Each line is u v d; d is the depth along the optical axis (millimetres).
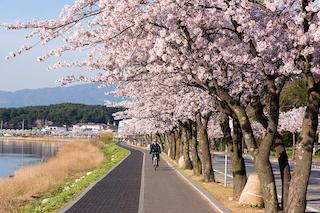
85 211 15469
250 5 10875
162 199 18750
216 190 21734
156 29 12492
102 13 11992
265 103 14711
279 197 20516
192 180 27359
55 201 18922
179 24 11898
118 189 22766
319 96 11281
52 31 12203
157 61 13625
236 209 15750
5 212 20719
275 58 11820
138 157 62750
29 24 12008
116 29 12391
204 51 12727
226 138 19547
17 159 76750
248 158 67812
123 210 15688
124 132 98812
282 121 50281
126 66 14352
